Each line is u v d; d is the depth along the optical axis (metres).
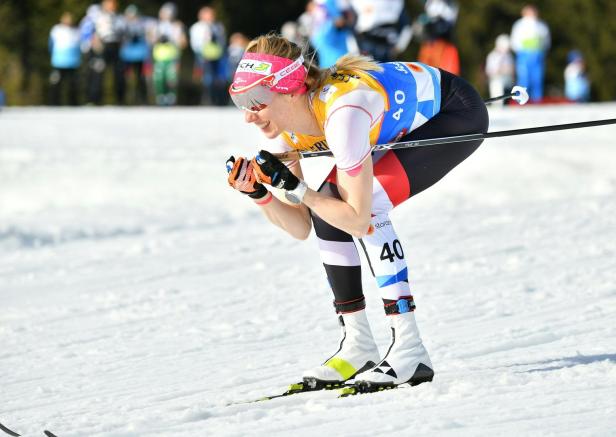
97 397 12.74
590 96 139.88
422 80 12.34
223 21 130.12
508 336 14.31
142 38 78.12
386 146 11.98
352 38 43.09
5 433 11.27
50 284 21.14
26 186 35.94
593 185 31.66
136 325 16.92
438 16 52.94
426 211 28.20
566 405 10.46
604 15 139.25
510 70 83.44
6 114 65.88
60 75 78.19
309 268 20.98
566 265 19.25
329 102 11.51
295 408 11.48
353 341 12.54
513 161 35.06
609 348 13.09
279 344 14.98
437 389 11.55
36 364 14.78
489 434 9.70
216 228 27.78
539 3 138.38
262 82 11.52
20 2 112.06
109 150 44.09
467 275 18.98
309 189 11.51
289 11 137.25
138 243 25.80
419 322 15.69
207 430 10.58
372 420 10.53
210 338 15.64
